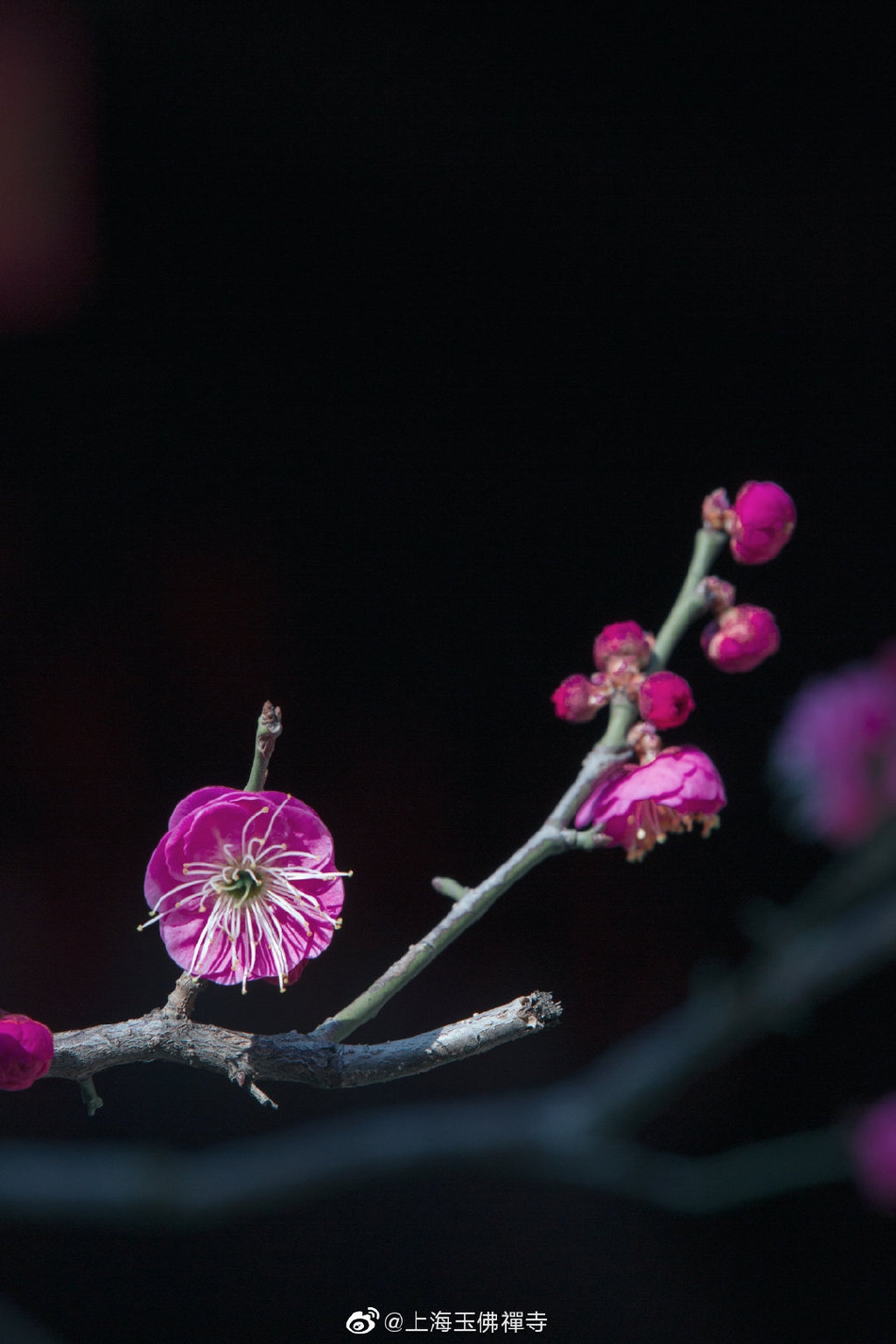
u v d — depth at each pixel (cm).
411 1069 63
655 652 65
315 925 63
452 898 64
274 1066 63
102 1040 63
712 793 64
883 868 65
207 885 63
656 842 65
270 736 63
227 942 63
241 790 63
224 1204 65
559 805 65
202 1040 63
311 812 63
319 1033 63
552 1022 63
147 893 63
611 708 65
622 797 64
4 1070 62
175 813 63
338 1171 65
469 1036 63
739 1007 65
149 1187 64
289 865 63
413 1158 65
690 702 64
